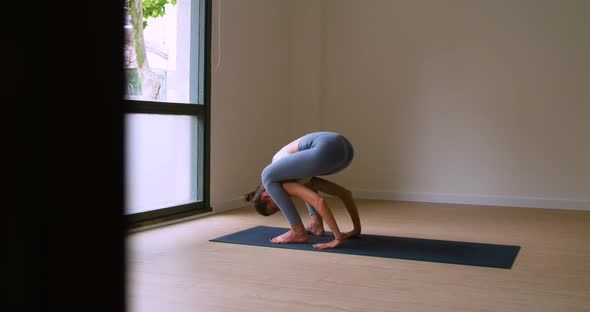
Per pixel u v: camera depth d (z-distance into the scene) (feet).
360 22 22.25
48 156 1.42
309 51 22.81
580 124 19.74
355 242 13.32
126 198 1.55
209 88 17.70
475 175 20.97
